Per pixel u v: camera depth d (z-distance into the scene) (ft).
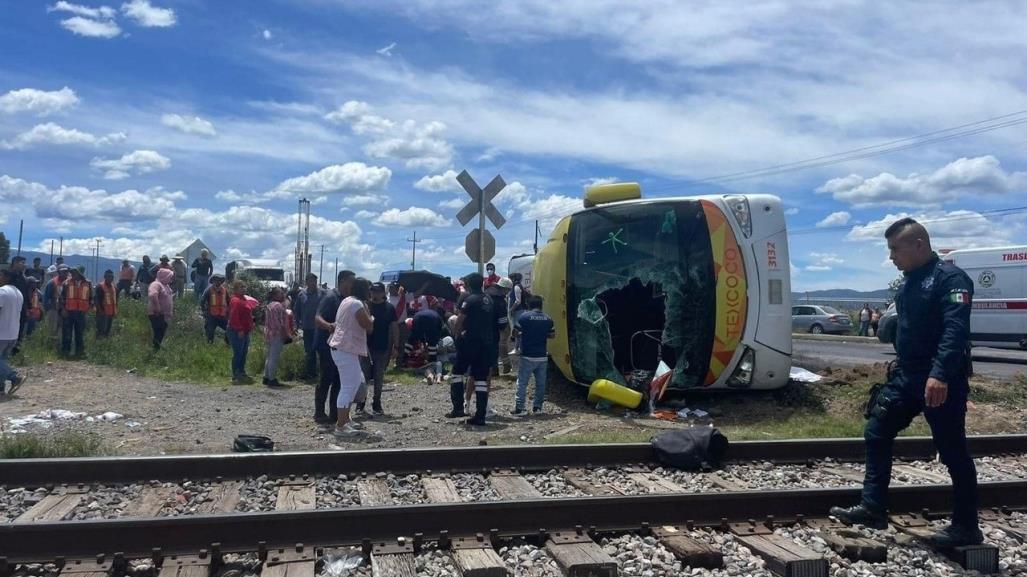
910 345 18.28
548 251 42.75
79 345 55.31
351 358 31.07
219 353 55.98
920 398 18.16
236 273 83.92
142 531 16.21
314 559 16.26
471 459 24.32
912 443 28.40
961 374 17.58
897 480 25.17
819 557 16.69
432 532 17.63
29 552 15.78
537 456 24.91
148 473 21.98
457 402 35.60
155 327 57.06
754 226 37.83
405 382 48.55
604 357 39.81
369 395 42.96
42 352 53.98
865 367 49.21
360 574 15.97
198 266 80.53
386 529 17.40
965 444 17.88
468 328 34.24
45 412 34.09
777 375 38.29
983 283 75.66
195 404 38.68
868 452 19.75
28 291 57.11
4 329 39.14
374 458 23.52
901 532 19.33
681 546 17.33
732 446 26.63
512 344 58.39
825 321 137.08
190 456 22.31
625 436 31.09
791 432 33.35
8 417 33.27
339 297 34.24
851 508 19.93
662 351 38.24
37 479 21.36
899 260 18.40
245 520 16.69
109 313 60.39
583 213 40.93
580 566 15.94
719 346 37.22
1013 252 73.92
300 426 33.04
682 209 38.11
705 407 38.93
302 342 56.39
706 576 16.49
